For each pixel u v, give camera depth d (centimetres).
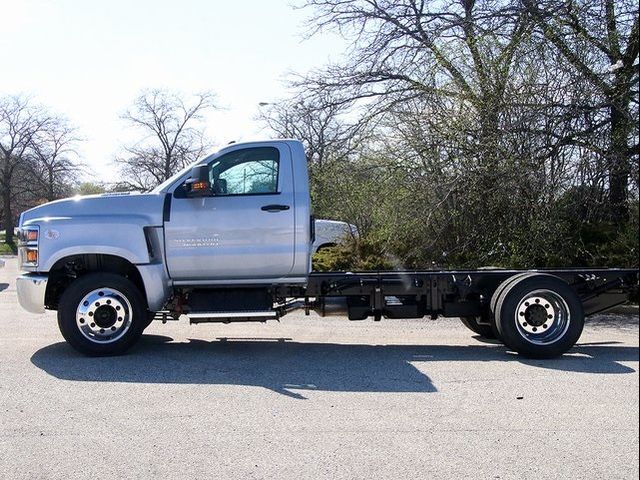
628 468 404
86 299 707
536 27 1258
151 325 963
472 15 1420
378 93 1501
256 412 516
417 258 1245
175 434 464
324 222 1427
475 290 787
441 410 523
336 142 1441
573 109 1177
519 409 527
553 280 729
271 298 759
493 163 1178
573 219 1197
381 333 908
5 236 5606
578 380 624
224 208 725
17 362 688
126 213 720
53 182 5394
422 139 1226
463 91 1234
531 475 394
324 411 519
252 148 743
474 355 749
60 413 511
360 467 405
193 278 734
